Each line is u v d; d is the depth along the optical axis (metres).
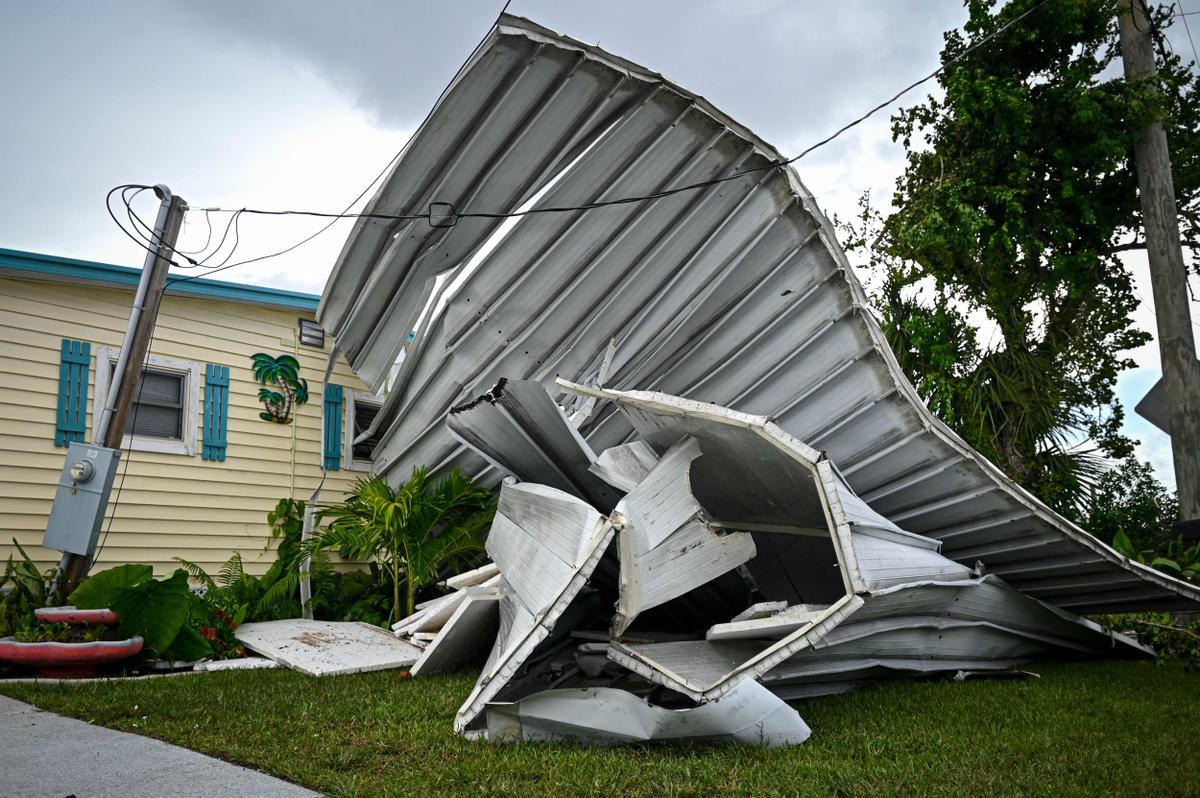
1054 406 13.27
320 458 11.64
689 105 7.84
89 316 9.57
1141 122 12.09
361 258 8.62
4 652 6.51
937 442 8.09
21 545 8.73
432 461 10.24
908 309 14.38
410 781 3.93
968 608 7.37
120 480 9.62
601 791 3.80
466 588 8.07
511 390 6.58
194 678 6.79
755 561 7.44
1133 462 14.74
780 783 3.94
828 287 8.34
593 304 8.86
